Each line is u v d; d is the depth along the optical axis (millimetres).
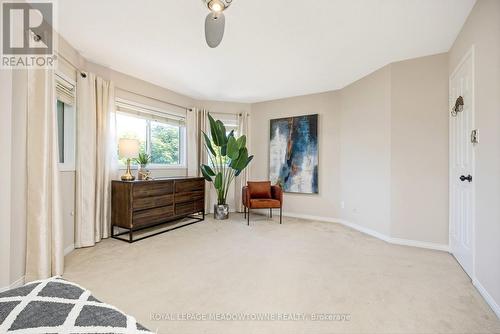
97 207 3109
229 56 3018
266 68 3381
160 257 2623
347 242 3170
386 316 1604
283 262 2502
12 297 889
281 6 2047
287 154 4758
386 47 2762
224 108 5082
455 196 2600
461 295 1870
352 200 3938
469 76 2172
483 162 1877
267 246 3002
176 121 4516
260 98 4871
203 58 3076
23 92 1978
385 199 3256
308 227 3941
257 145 5102
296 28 2387
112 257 2613
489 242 1771
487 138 1821
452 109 2629
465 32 2262
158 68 3387
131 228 3109
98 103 3117
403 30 2416
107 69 3338
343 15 2174
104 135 3205
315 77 3719
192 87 4207
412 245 3021
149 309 1672
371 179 3527
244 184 5055
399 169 3098
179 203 3877
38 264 2043
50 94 2158
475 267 2004
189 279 2115
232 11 2115
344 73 3553
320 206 4445
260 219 4508
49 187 2131
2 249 1783
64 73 2646
